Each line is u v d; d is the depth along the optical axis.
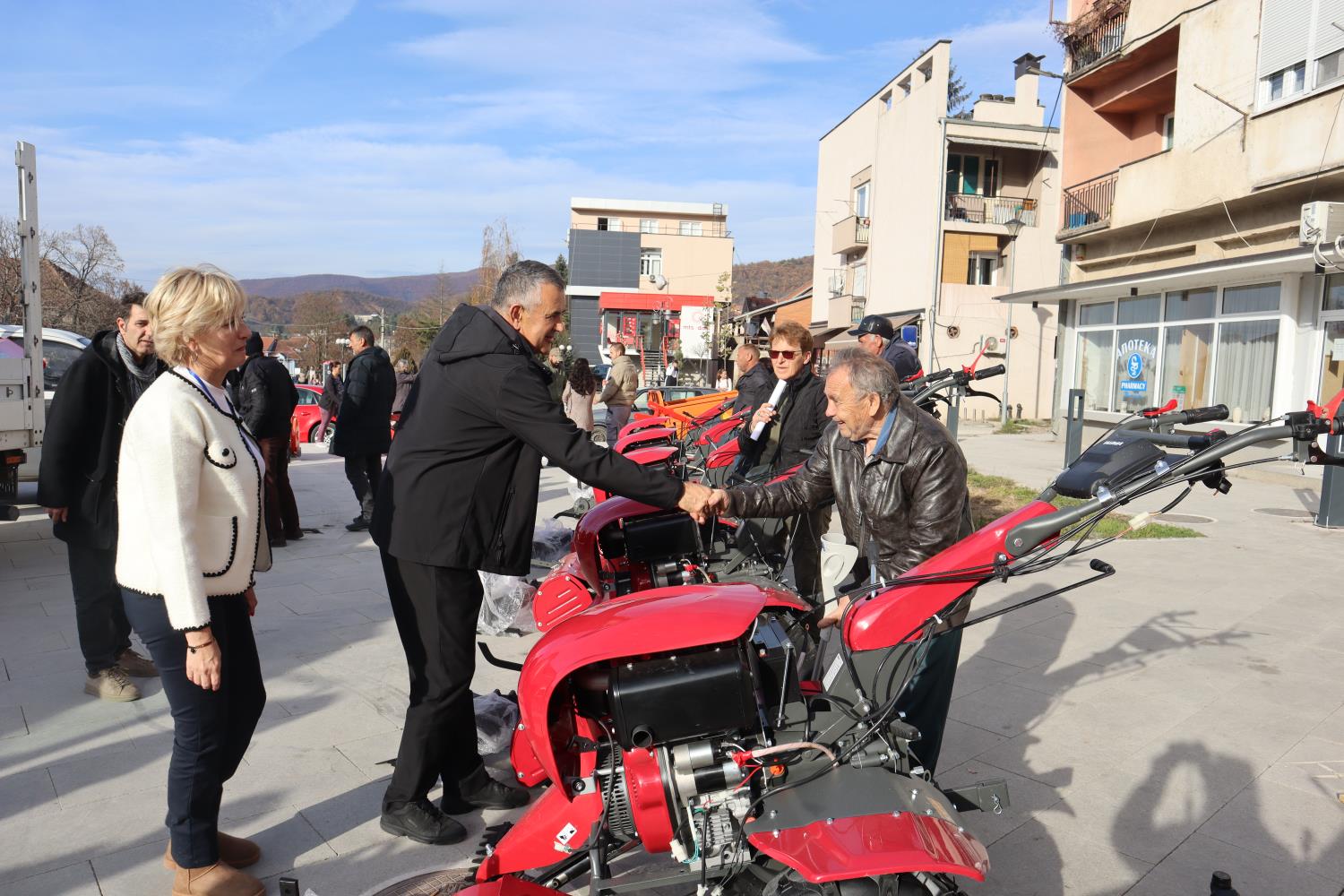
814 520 4.40
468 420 2.88
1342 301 12.34
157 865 2.87
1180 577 6.70
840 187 34.91
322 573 6.83
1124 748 3.77
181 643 2.56
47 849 2.96
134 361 4.15
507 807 3.26
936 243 26.33
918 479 2.76
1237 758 3.67
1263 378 13.71
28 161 6.64
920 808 2.03
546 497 10.66
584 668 2.33
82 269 39.50
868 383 2.74
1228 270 12.96
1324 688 4.43
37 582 6.42
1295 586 6.43
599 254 47.44
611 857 2.39
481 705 3.76
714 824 2.16
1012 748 3.76
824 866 1.83
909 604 2.31
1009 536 2.29
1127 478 2.30
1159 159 15.33
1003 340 26.92
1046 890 2.75
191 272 2.53
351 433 8.16
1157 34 15.58
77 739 3.79
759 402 6.02
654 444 5.60
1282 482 11.95
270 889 2.76
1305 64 12.51
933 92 26.53
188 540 2.46
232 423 2.69
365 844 3.02
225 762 2.83
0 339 7.30
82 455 4.04
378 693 4.37
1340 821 3.17
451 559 2.91
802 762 2.23
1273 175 12.93
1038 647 5.08
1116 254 17.42
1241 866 2.89
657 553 3.72
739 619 2.25
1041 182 27.19
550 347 3.11
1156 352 16.28
